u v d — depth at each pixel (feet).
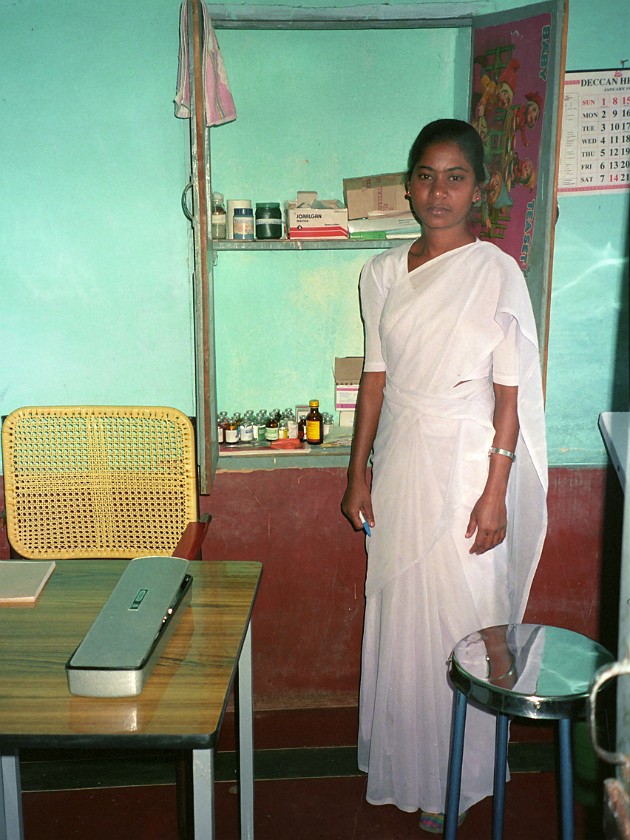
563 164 8.15
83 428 7.54
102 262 8.30
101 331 8.46
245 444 8.64
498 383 6.62
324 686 9.05
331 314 8.87
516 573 7.43
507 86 7.41
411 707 7.03
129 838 7.04
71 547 7.65
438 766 7.07
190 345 8.56
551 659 5.34
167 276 8.38
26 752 8.20
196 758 4.18
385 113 8.42
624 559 3.12
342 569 8.77
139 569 5.18
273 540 8.65
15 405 8.56
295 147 8.45
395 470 6.80
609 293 8.41
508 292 6.32
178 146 8.11
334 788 7.75
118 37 7.86
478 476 6.66
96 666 4.10
